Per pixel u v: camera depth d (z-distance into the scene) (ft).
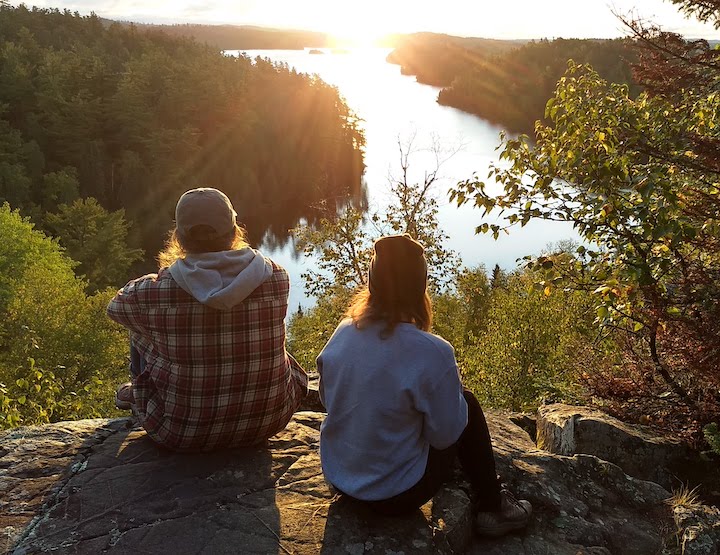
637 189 11.03
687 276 12.03
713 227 11.15
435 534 6.91
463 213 236.22
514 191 14.05
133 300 7.56
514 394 40.11
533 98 399.85
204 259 7.48
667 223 10.65
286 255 211.20
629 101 13.56
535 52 466.70
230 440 8.26
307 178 286.05
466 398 7.41
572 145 12.84
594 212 12.10
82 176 214.90
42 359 65.87
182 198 7.59
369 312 6.82
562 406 14.70
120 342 77.56
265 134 301.84
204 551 6.42
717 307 11.28
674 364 14.20
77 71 260.01
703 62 12.03
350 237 57.36
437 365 6.54
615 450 12.25
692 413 13.34
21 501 7.11
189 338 7.55
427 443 7.02
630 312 13.43
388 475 6.79
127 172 221.87
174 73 300.61
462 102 491.72
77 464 7.98
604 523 8.25
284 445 8.79
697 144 11.62
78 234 157.17
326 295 58.34
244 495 7.45
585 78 14.21
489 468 7.39
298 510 7.21
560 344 35.22
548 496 8.39
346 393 6.82
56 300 78.28
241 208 256.73
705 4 11.89
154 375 7.86
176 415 7.84
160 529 6.73
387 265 6.71
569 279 13.73
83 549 6.36
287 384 8.52
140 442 8.63
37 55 292.40
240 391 7.90
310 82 392.27
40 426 9.09
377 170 297.33
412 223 55.77
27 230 102.27
